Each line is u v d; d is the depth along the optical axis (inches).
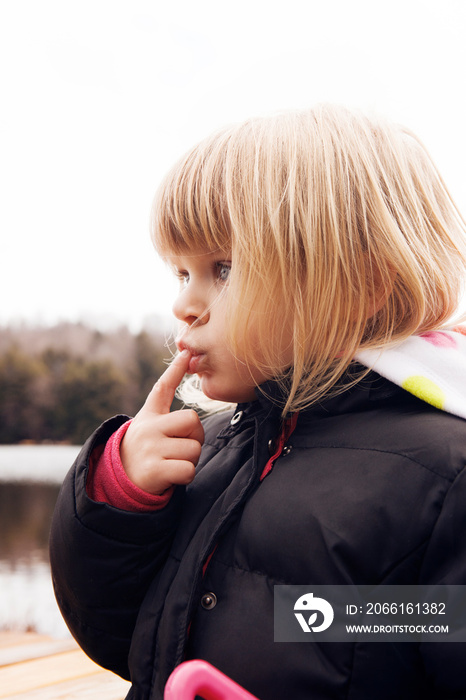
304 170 25.6
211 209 25.5
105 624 26.4
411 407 23.8
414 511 20.1
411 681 19.8
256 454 24.5
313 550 20.8
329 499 21.3
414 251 26.0
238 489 24.6
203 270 26.3
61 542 26.4
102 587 25.7
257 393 25.9
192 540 24.3
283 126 27.2
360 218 25.5
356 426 23.4
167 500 25.8
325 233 24.8
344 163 25.9
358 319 24.7
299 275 24.8
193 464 26.2
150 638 24.2
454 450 20.6
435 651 19.0
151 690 23.8
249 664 20.6
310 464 23.0
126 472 26.1
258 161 25.8
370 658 19.5
